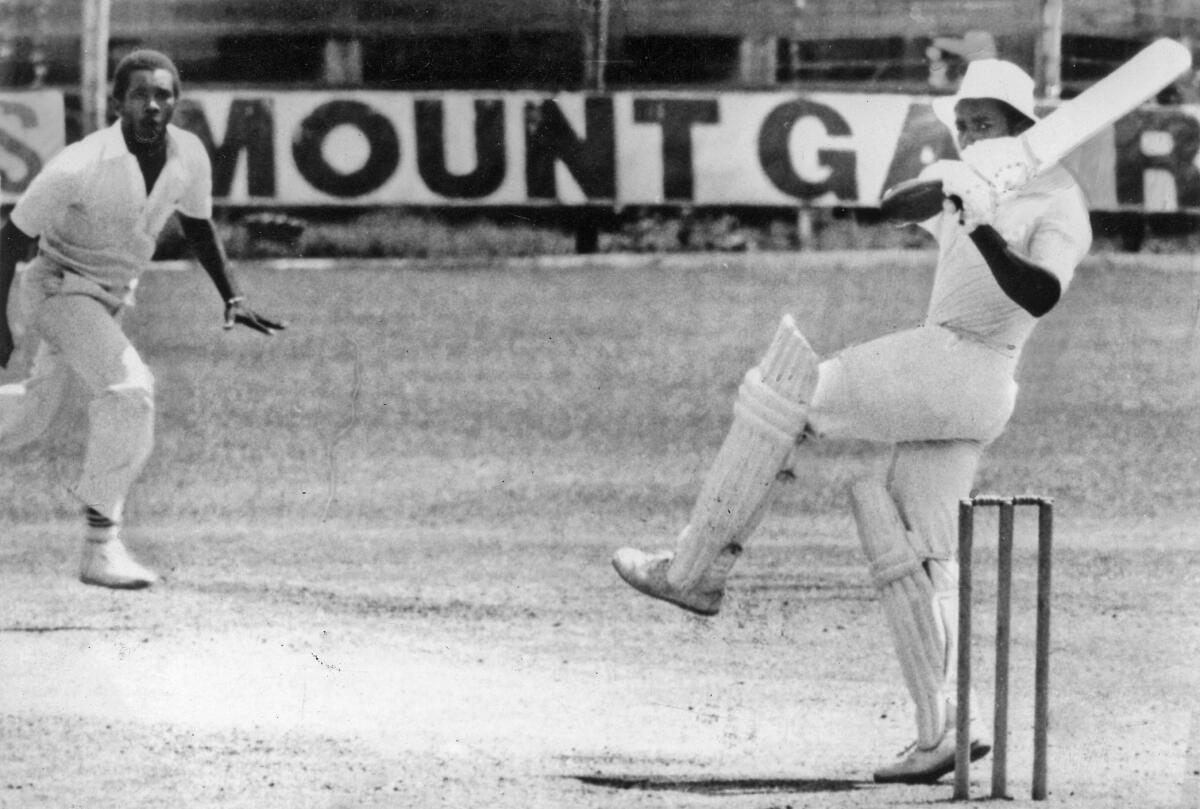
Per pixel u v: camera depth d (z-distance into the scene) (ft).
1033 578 75.00
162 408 98.78
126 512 81.82
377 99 120.67
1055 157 45.91
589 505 84.48
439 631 63.41
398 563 74.64
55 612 64.69
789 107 122.72
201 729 51.67
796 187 122.52
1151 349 110.22
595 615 67.77
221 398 99.66
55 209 65.82
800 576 75.36
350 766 48.14
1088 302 115.75
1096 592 72.49
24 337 92.22
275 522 81.15
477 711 53.83
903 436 46.96
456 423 96.63
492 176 121.49
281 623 63.67
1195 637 65.77
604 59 123.24
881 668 61.62
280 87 120.06
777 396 47.01
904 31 122.42
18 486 84.58
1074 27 122.31
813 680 59.88
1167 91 123.34
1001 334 47.01
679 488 89.04
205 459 90.38
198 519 81.35
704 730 53.16
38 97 113.19
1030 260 45.37
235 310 69.05
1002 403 47.14
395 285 116.67
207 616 65.16
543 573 73.51
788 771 48.65
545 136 122.83
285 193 119.75
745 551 80.07
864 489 46.91
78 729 51.16
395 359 106.11
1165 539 81.30
